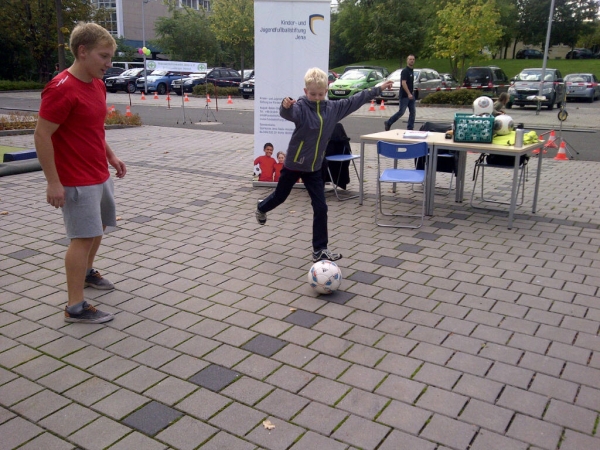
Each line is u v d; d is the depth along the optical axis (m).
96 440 2.72
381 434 2.77
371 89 4.79
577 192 7.93
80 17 36.44
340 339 3.71
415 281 4.67
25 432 2.78
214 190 7.91
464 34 28.00
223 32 33.94
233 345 3.63
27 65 38.53
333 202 7.28
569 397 3.09
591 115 19.98
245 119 18.84
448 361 3.44
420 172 6.53
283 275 4.80
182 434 2.77
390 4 38.16
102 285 4.46
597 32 59.50
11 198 7.37
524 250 5.42
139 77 32.22
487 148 6.10
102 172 3.83
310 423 2.85
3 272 4.84
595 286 4.57
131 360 3.45
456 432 2.79
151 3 69.38
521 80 22.81
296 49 7.47
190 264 5.04
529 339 3.72
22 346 3.61
